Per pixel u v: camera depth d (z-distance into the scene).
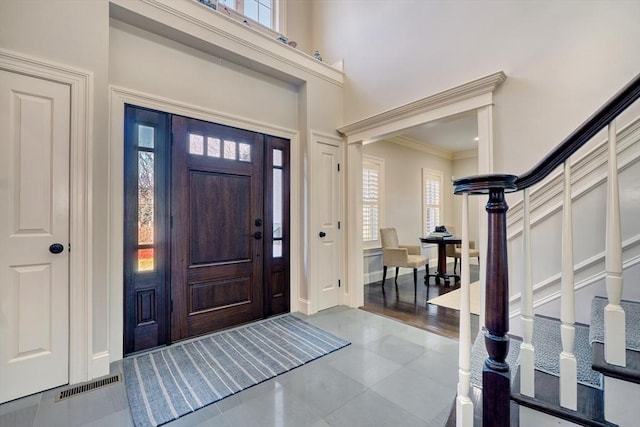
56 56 1.88
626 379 0.91
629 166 1.67
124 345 2.28
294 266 3.42
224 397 1.77
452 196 6.89
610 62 1.93
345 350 2.39
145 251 2.41
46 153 1.85
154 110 2.47
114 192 2.23
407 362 2.20
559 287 1.91
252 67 3.06
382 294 4.15
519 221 2.07
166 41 2.56
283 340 2.59
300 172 3.45
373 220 5.17
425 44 2.91
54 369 1.85
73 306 1.91
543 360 1.37
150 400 1.73
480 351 1.65
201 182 2.74
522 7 2.29
